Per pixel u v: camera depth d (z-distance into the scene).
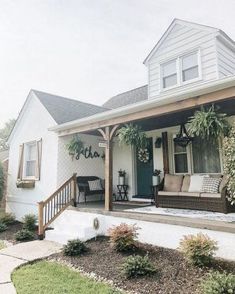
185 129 6.81
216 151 6.70
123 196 8.77
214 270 3.70
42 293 3.40
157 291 3.32
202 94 4.62
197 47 7.45
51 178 8.27
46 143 8.73
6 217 8.85
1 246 6.09
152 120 6.64
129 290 3.42
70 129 7.69
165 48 8.21
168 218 5.02
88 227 5.95
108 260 4.52
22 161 9.66
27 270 4.27
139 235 5.41
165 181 6.98
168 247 4.93
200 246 3.89
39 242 6.11
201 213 5.55
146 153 8.27
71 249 4.96
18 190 9.74
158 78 8.30
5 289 3.53
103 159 9.48
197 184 6.27
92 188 8.43
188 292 3.20
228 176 4.01
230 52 7.57
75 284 3.68
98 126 6.67
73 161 8.54
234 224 4.30
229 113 6.04
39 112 9.23
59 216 7.25
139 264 3.85
